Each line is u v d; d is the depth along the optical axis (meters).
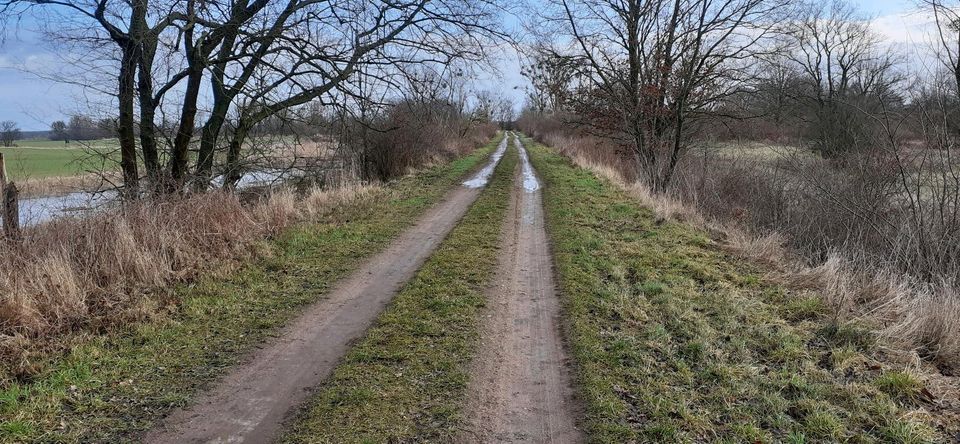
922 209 7.43
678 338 4.93
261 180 13.02
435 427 3.50
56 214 7.13
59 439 3.32
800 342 4.80
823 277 6.44
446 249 8.20
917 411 3.65
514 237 9.30
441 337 4.93
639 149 15.35
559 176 19.09
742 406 3.75
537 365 4.42
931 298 5.39
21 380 4.02
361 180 16.22
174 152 11.35
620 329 5.14
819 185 8.84
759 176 11.88
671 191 13.49
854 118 9.40
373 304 5.86
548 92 16.78
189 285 6.21
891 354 4.53
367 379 4.11
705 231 9.97
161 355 4.52
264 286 6.41
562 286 6.46
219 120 11.75
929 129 7.01
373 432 3.43
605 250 8.23
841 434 3.41
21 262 5.55
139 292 5.79
